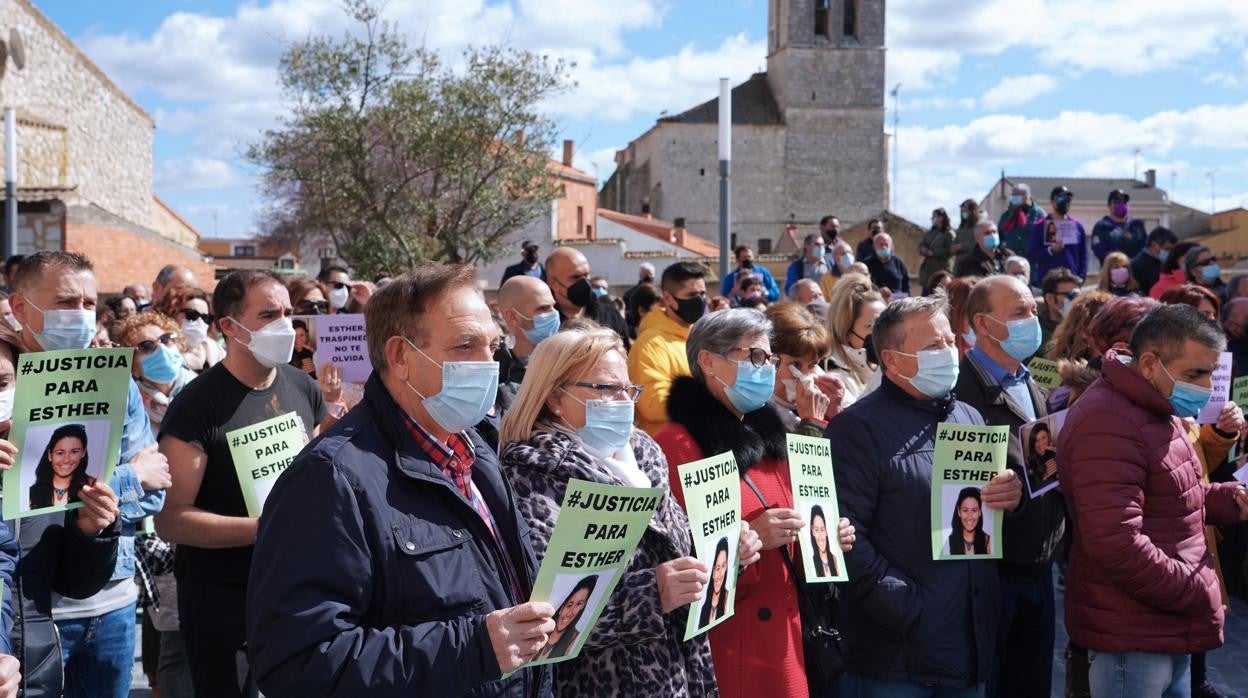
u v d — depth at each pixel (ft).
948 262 45.42
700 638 11.13
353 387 20.33
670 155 194.70
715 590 10.76
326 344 20.25
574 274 22.20
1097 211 203.82
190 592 13.24
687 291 19.51
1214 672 19.97
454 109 78.18
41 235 73.26
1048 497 14.56
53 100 93.35
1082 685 14.87
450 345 8.61
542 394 10.88
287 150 76.74
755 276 41.11
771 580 12.50
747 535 11.29
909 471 13.04
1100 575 13.08
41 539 11.32
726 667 12.21
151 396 17.40
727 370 12.76
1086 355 19.63
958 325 18.92
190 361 22.35
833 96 195.00
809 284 28.37
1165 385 12.87
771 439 13.04
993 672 14.65
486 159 80.79
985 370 15.93
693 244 173.47
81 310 12.68
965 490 13.03
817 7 197.47
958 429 12.94
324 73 74.79
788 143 194.90
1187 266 30.83
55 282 12.57
